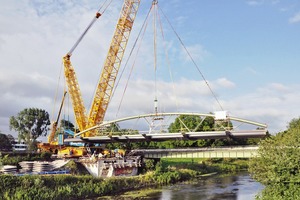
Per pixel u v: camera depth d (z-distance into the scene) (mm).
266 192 42688
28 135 131875
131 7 111625
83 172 76312
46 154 85438
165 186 74062
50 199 52625
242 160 136875
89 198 58438
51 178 58125
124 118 90438
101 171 76062
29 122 132625
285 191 38750
